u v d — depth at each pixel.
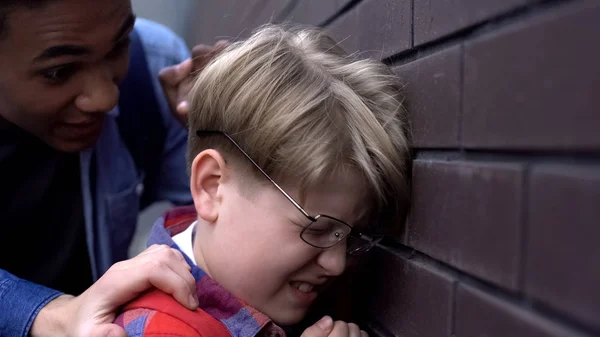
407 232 0.76
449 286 0.63
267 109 0.77
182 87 1.36
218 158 0.82
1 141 1.18
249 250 0.80
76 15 0.92
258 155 0.77
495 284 0.54
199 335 0.75
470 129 0.58
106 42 0.99
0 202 1.22
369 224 0.80
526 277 0.49
